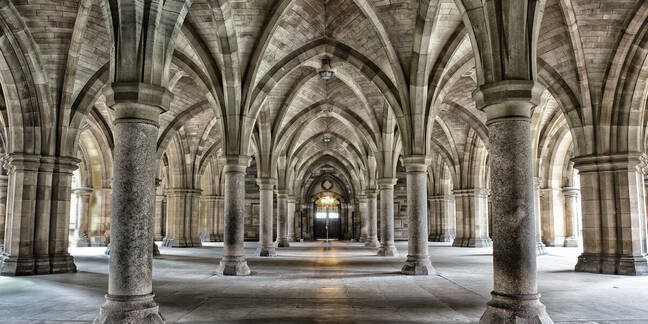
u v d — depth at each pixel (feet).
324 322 25.73
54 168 49.96
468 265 58.03
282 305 30.78
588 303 31.32
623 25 47.32
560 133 102.42
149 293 24.04
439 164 129.39
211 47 48.88
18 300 32.50
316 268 54.34
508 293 23.52
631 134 49.32
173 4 25.94
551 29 49.55
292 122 81.10
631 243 48.29
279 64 53.98
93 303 31.35
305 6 49.67
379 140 74.59
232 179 48.88
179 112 77.10
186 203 96.78
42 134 49.34
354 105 80.74
